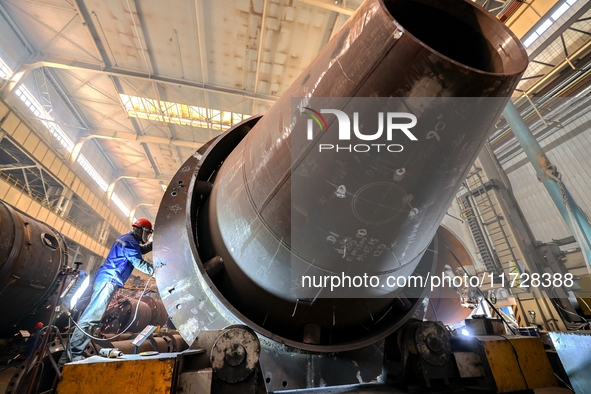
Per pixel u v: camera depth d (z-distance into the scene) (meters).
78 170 19.70
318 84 1.46
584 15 11.07
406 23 1.43
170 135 19.34
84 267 21.30
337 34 1.52
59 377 1.25
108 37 13.42
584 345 2.08
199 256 2.07
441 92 1.21
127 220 28.45
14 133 13.89
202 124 18.11
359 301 1.91
